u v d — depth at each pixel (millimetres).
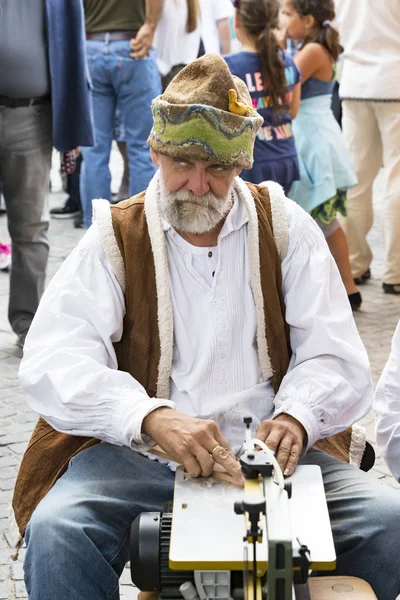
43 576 3025
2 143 6418
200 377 3469
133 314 3473
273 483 2701
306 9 7527
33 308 6797
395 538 3127
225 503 2934
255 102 6770
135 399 3264
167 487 3340
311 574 3234
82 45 6387
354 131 8328
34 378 3359
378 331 7309
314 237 3629
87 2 8359
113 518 3223
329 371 3492
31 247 6691
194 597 2729
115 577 3123
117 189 11789
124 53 8359
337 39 7629
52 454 3512
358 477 3357
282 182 7012
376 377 6320
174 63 9367
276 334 3539
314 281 3574
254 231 3506
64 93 6398
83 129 6547
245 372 3531
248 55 6691
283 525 2488
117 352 3578
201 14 9453
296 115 7348
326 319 3543
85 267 3473
